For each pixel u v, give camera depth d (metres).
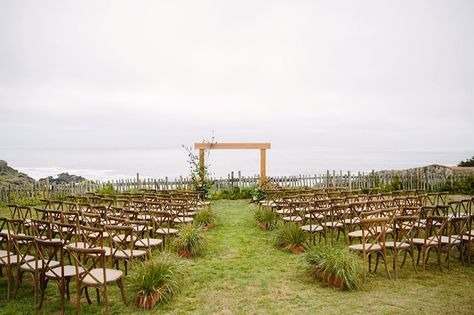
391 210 7.44
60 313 5.21
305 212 9.21
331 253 6.43
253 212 14.02
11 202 16.11
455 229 8.36
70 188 17.72
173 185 19.33
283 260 7.63
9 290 5.70
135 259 6.77
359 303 5.46
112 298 5.75
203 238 8.29
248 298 5.74
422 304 5.38
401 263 7.33
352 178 19.67
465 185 18.00
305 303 5.51
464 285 6.12
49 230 6.40
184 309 5.38
